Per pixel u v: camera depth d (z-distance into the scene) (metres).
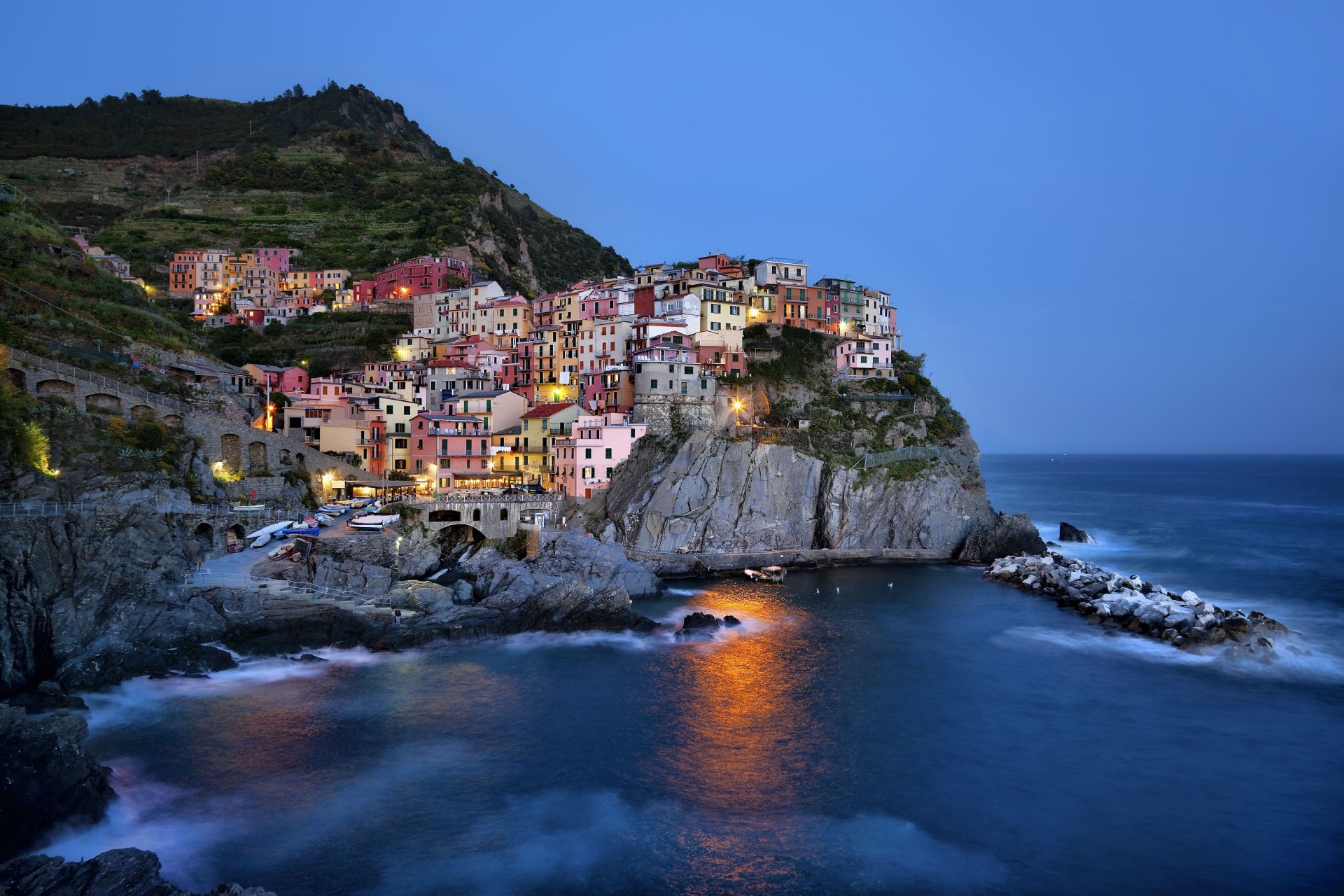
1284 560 129.62
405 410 133.12
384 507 100.12
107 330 103.56
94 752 52.53
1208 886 42.19
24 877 35.47
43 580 62.03
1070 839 46.12
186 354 112.69
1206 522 181.00
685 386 126.06
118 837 43.69
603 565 93.31
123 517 71.06
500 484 126.25
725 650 76.50
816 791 50.91
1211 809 49.31
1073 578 98.12
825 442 128.00
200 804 47.38
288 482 103.12
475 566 92.38
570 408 130.12
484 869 42.31
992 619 88.31
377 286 192.38
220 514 84.25
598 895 40.59
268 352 160.25
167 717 58.12
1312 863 44.06
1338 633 84.81
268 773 51.16
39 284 107.81
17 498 68.75
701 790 50.69
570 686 66.88
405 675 68.06
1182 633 79.75
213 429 97.38
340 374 157.00
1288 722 61.50
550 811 47.91
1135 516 194.75
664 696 65.19
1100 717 62.31
